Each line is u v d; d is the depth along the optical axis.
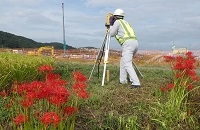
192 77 3.41
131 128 2.76
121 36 4.12
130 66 4.04
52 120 1.83
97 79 4.51
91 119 2.85
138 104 3.24
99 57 4.52
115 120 2.84
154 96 3.58
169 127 2.85
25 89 2.20
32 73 3.79
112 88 3.90
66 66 5.51
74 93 3.08
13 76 3.42
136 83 3.93
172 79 4.45
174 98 3.19
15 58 3.96
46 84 2.05
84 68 5.55
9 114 2.64
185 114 3.00
